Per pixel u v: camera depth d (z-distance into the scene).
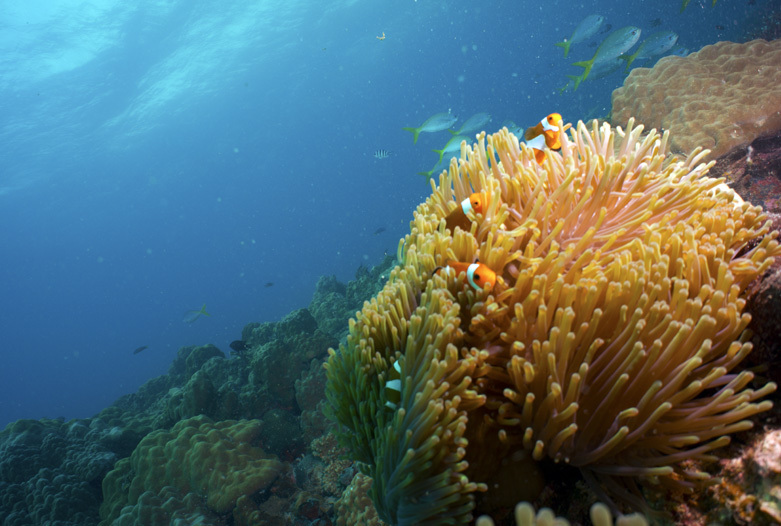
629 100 5.32
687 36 30.81
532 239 1.90
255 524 5.09
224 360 10.00
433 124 9.23
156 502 5.53
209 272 91.25
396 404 1.80
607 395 1.43
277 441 6.48
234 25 39.50
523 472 1.61
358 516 4.34
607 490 1.50
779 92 4.01
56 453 7.45
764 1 14.09
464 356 1.66
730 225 1.74
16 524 6.33
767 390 1.29
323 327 11.57
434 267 2.04
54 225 66.00
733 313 1.43
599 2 58.97
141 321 89.62
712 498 1.34
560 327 1.48
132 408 13.07
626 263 1.61
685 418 1.42
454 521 1.53
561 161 2.24
